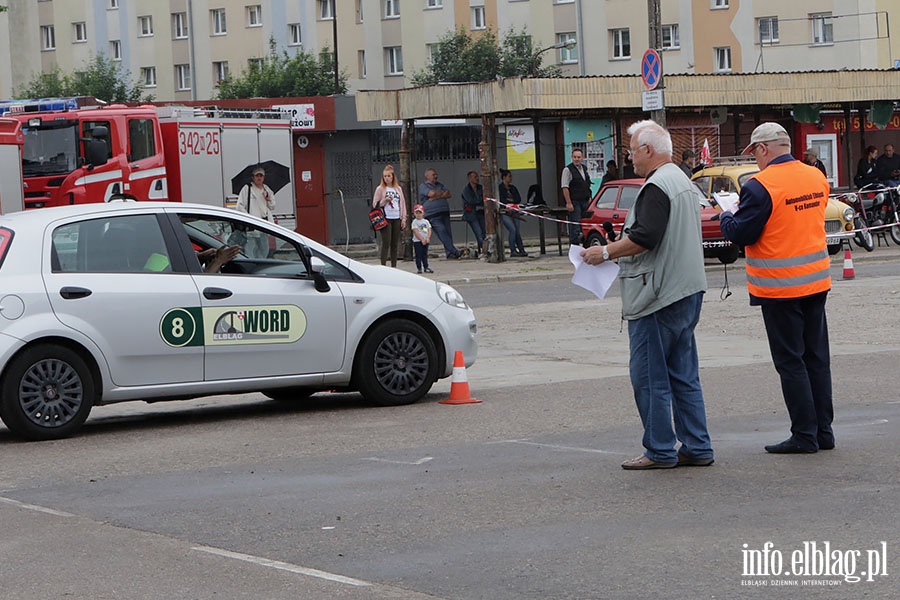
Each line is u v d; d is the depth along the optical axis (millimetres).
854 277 25141
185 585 6457
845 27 64750
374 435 10867
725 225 9148
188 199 27062
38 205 25141
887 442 9539
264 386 11875
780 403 11688
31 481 9352
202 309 11555
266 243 12062
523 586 6230
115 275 11320
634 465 8859
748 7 67125
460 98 31656
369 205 40594
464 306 12984
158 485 9047
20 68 87875
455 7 76250
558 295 24453
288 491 8664
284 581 6469
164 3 83438
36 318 10930
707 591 6047
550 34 73125
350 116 39906
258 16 81438
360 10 79875
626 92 31344
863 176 35719
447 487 8586
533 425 11023
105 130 25125
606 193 30062
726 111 36406
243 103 39844
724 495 8000
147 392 11359
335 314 12148
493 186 32094
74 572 6770
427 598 6094
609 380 13688
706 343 16609
